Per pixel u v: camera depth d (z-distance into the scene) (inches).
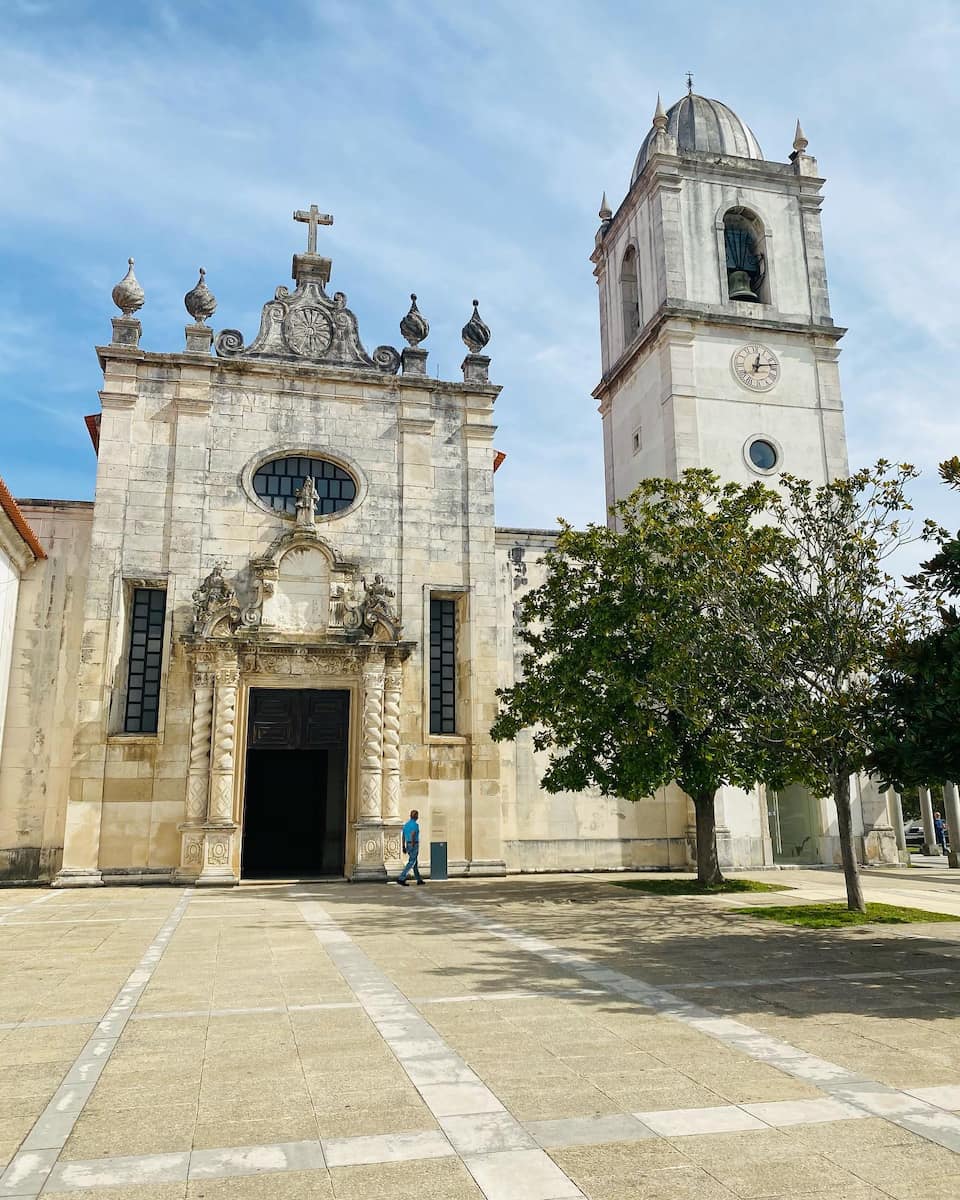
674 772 865.5
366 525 1108.5
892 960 507.8
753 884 916.6
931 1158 226.2
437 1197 205.5
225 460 1079.6
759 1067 302.2
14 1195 206.1
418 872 957.8
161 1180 214.5
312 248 1186.0
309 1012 379.9
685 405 1235.2
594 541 916.6
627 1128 246.7
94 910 741.3
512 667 1150.3
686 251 1290.6
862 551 713.0
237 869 951.6
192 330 1096.2
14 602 1013.2
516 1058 311.9
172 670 1000.9
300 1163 224.2
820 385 1295.5
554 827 1114.7
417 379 1150.3
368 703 1010.7
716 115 1405.0
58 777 997.8
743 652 725.9
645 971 472.1
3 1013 381.1
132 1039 339.0
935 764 507.5
